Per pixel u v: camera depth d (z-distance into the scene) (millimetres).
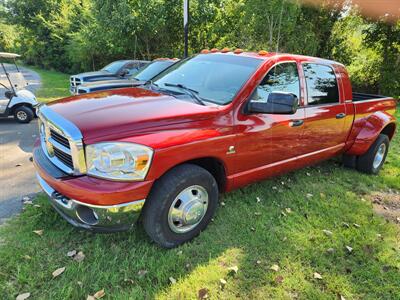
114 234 3127
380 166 5449
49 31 31047
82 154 2510
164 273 2689
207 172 3018
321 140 4277
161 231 2846
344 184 4812
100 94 3424
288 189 4422
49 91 13898
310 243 3262
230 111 3133
